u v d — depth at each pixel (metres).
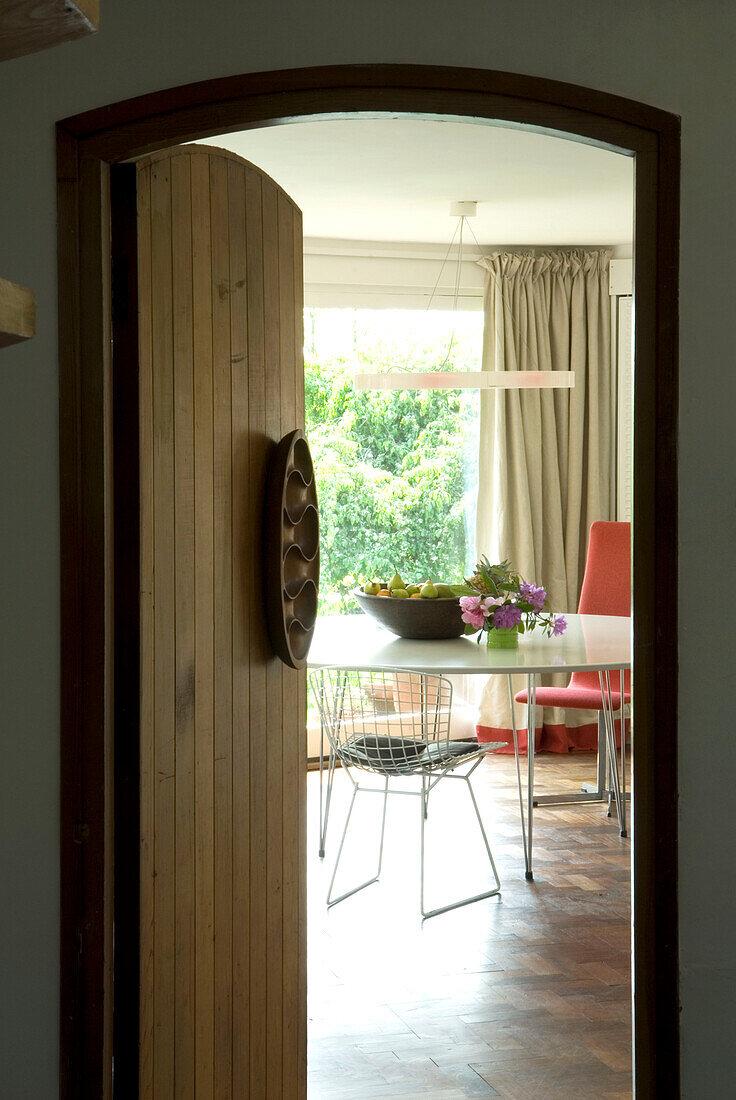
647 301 2.30
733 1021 2.34
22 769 2.17
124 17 2.18
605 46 2.28
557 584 6.39
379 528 6.35
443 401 6.42
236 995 2.40
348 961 3.56
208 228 2.30
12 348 2.14
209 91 2.18
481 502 6.41
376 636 4.68
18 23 1.10
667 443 2.30
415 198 5.30
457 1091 2.77
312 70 2.19
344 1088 2.79
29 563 2.15
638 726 2.32
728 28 2.31
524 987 3.37
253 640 2.47
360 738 4.28
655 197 2.30
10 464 2.15
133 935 2.10
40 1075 2.17
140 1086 2.10
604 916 3.93
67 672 2.15
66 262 2.14
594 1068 2.88
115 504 2.10
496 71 2.24
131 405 2.09
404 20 2.22
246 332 2.44
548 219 5.78
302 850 2.74
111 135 2.15
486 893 4.14
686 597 2.32
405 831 4.97
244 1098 2.43
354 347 6.29
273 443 2.58
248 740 2.46
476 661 3.98
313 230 5.99
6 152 2.15
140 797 2.09
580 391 6.39
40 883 2.17
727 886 2.34
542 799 5.39
